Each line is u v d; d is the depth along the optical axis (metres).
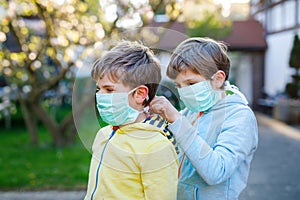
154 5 5.37
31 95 6.38
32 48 5.83
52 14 5.62
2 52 5.55
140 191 1.28
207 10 7.85
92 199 1.34
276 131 9.37
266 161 6.06
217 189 1.40
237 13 16.33
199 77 1.35
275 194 4.30
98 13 5.58
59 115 9.21
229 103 1.43
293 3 11.52
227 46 1.56
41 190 4.41
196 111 1.41
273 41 13.33
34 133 6.98
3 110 6.90
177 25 8.92
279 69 12.67
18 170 5.15
